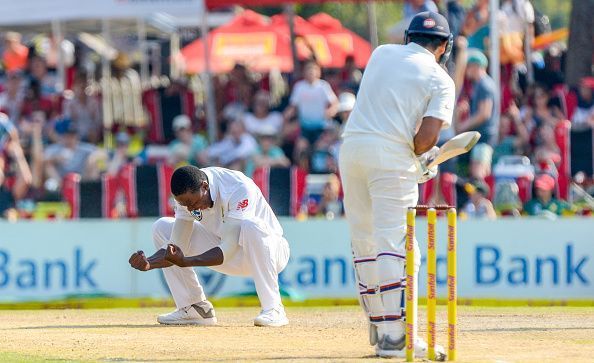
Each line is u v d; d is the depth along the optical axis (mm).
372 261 25266
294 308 42312
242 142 60031
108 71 77250
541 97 58438
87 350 27562
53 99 68750
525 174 51719
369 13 83062
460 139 24047
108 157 62688
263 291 32531
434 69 24344
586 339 29562
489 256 44469
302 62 76188
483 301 44188
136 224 45344
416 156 24562
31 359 25844
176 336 30484
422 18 24875
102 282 45312
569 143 52781
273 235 32250
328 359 24969
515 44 62844
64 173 61000
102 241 45438
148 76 84125
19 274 45406
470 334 30844
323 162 58250
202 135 66562
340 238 44812
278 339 29516
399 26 64625
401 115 24234
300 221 45000
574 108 58844
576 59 66938
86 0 60531
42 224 45500
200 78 82688
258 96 65188
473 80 55312
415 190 24656
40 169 61000
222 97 70938
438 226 43969
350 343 28500
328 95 61844
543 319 35656
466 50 57906
